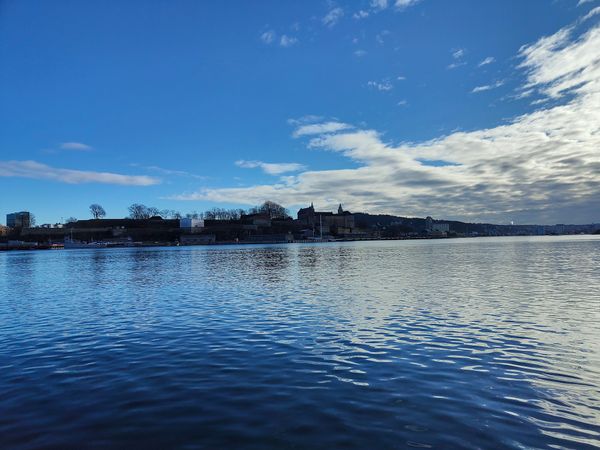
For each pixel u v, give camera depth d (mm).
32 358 16375
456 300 28609
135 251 185750
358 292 33625
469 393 11898
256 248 193500
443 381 12875
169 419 10414
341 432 9602
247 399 11625
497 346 16812
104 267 76438
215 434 9594
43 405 11445
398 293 32562
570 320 21641
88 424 10211
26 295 37375
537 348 16469
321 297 31344
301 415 10523
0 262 107000
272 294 33875
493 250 121188
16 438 9547
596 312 23703
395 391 12086
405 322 21656
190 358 15875
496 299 28812
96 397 11992
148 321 23688
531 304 26531
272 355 16031
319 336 18938
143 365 15102
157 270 65438
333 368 14289
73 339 19609
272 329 20641
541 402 11273
